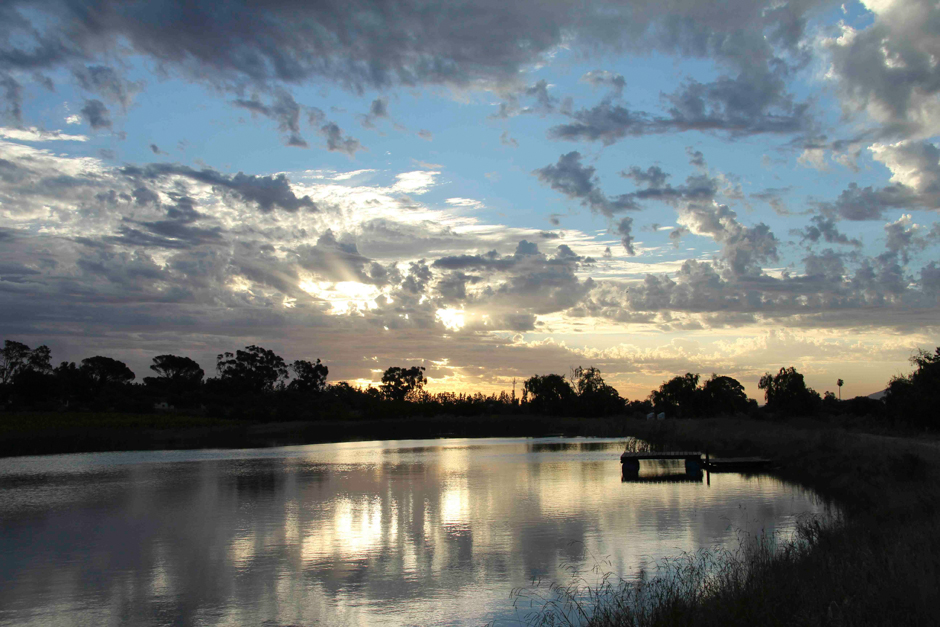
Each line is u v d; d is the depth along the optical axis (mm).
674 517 26359
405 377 168500
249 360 156125
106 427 90750
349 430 98062
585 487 35875
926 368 46531
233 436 88875
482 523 25750
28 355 131375
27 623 15336
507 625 14578
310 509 29406
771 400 79750
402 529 24797
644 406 159500
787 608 10836
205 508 30047
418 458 54844
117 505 31266
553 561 19781
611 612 13523
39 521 27406
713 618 10992
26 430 81688
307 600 16656
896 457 28969
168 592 17422
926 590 10375
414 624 14859
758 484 35375
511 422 109812
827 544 16594
